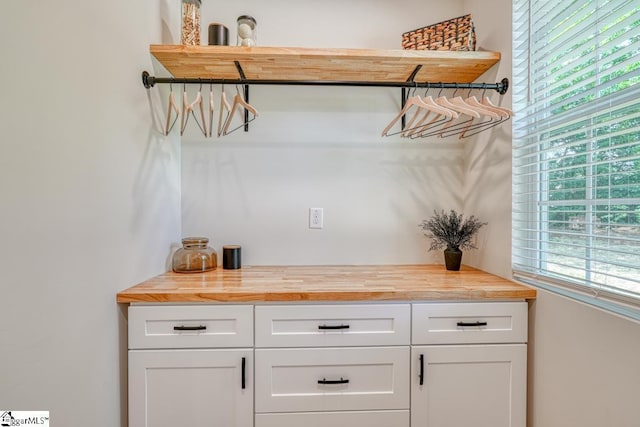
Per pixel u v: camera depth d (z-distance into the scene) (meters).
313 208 1.78
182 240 1.57
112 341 1.10
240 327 1.18
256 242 1.76
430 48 1.52
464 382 1.23
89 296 0.98
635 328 0.85
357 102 1.78
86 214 0.96
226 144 1.74
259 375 1.18
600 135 0.97
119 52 1.13
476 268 1.67
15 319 0.72
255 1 1.74
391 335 1.21
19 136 0.73
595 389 0.96
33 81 0.76
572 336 1.05
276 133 1.76
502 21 1.43
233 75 1.60
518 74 1.36
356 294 1.19
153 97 1.40
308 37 1.76
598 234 1.00
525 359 1.24
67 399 0.88
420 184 1.81
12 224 0.71
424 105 1.31
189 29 1.40
